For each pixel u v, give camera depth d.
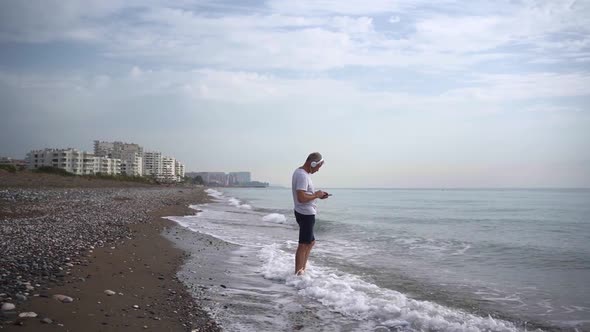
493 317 5.12
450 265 8.72
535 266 8.69
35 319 3.90
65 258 6.92
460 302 5.80
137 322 4.25
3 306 4.11
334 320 4.81
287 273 7.02
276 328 4.47
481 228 17.48
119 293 5.22
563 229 17.11
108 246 8.71
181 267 7.48
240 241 11.73
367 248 11.16
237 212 26.20
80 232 10.66
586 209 33.44
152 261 7.72
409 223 19.98
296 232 14.62
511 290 6.52
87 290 5.15
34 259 6.66
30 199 25.30
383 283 6.92
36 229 10.82
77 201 25.48
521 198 66.12
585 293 6.34
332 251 10.54
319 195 7.08
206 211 26.06
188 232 13.12
